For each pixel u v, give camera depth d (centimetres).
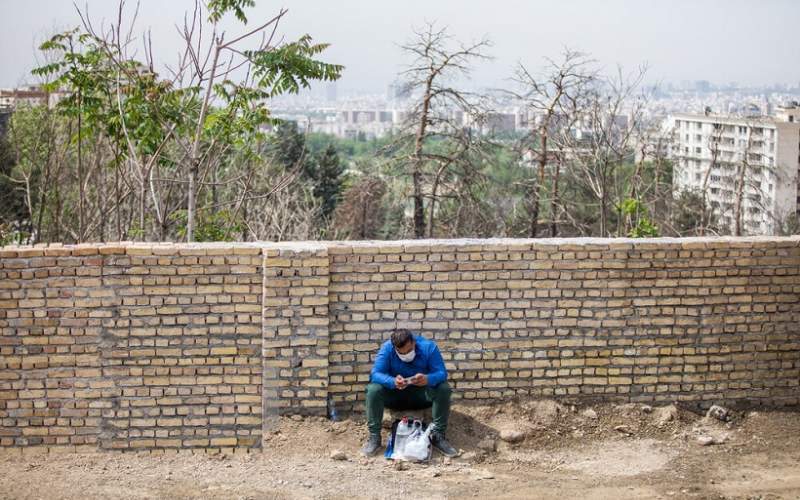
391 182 2947
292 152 3722
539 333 888
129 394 852
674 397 909
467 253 872
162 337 849
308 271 845
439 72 2798
